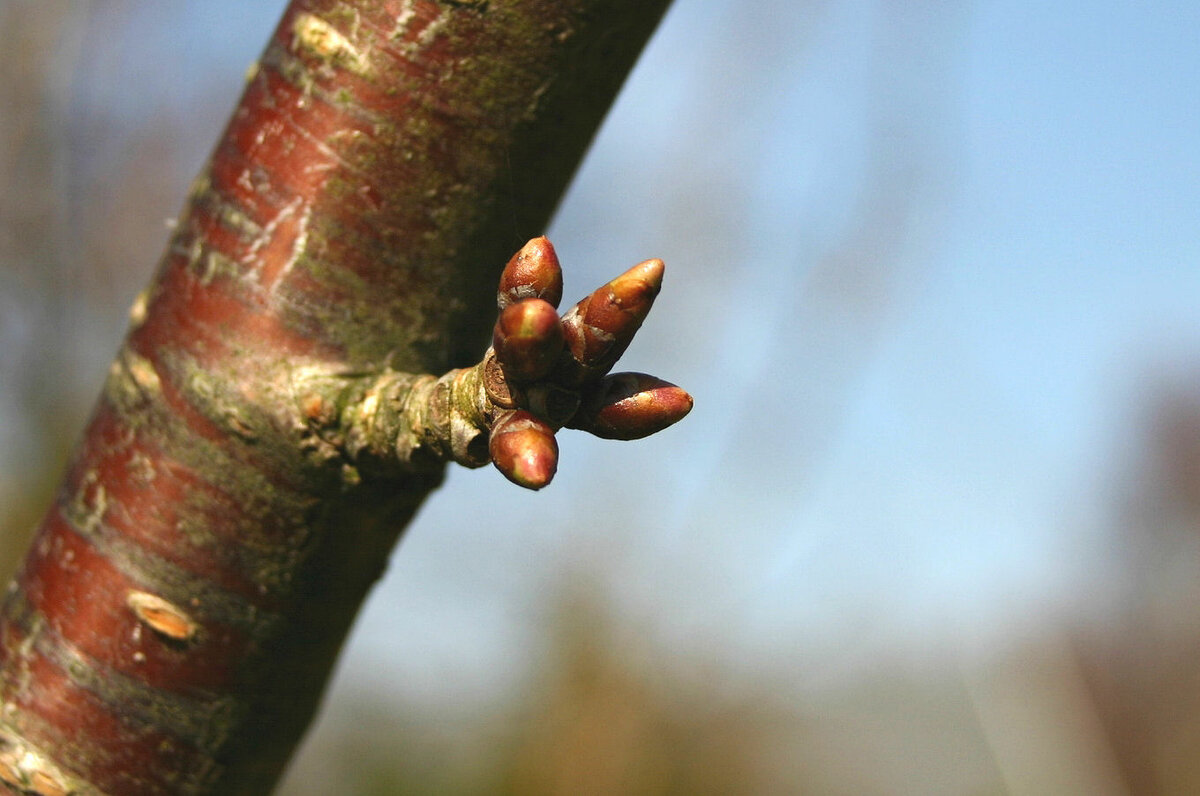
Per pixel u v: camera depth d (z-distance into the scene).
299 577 0.20
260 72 0.20
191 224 0.20
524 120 0.19
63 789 0.20
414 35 0.19
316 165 0.19
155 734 0.20
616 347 0.17
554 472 0.17
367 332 0.19
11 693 0.20
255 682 0.20
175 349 0.20
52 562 0.20
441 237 0.20
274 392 0.19
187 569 0.20
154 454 0.20
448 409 0.18
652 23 0.20
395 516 0.20
